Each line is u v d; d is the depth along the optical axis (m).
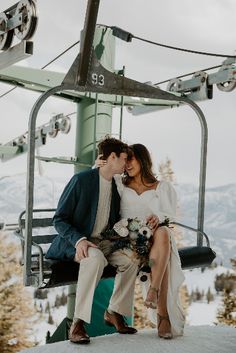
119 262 4.42
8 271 39.09
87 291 4.19
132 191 4.52
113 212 4.49
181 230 29.27
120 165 4.40
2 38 5.59
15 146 13.32
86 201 4.38
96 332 6.44
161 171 36.53
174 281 4.42
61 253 4.39
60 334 7.35
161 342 4.41
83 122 7.76
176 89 8.23
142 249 4.35
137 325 27.97
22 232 5.02
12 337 38.09
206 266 5.20
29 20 5.15
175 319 4.53
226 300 37.31
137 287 28.20
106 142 4.46
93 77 4.71
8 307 38.28
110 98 7.90
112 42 7.53
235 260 38.38
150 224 4.37
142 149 4.58
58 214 4.35
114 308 4.54
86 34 4.48
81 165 7.60
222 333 4.79
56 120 11.96
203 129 5.35
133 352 4.20
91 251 4.17
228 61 7.44
